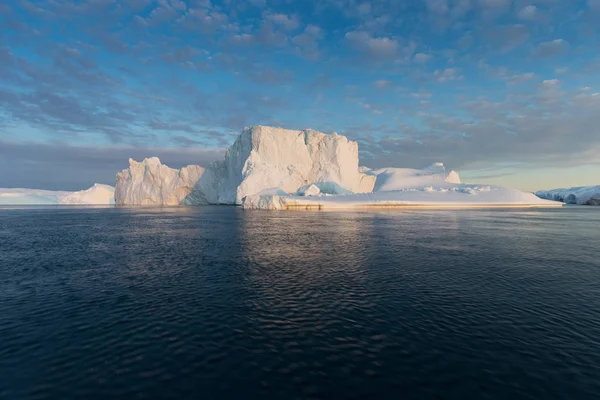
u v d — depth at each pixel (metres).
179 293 13.62
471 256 21.23
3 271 17.77
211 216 60.50
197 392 7.04
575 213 70.19
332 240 28.56
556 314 11.16
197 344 9.14
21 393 7.05
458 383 7.28
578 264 18.84
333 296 13.07
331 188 102.06
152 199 127.31
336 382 7.34
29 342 9.34
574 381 7.36
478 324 10.36
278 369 7.88
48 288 14.49
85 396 6.95
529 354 8.51
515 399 6.74
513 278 15.73
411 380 7.39
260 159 104.19
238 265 18.84
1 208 113.31
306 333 9.77
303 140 112.56
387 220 49.34
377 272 16.98
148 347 9.01
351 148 117.88
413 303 12.24
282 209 80.31
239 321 10.67
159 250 24.14
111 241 29.16
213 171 124.38
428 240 28.39
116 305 12.24
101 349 8.91
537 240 28.52
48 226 43.84
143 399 6.83
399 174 125.06
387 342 9.18
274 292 13.65
